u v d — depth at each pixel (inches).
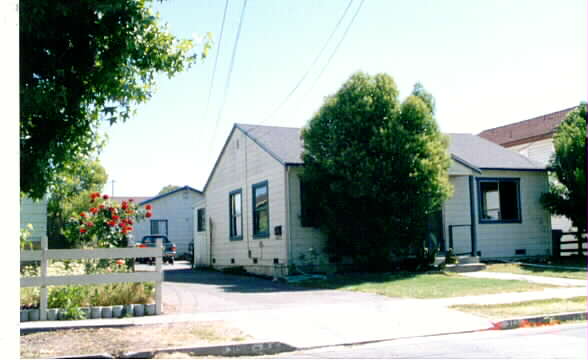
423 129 671.8
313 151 677.3
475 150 904.3
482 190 820.0
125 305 387.2
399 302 442.6
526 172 844.6
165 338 311.4
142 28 360.8
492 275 645.3
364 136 662.5
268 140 820.6
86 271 450.3
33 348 288.0
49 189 396.8
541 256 835.4
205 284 652.1
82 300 387.9
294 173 727.1
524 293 488.7
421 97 732.7
